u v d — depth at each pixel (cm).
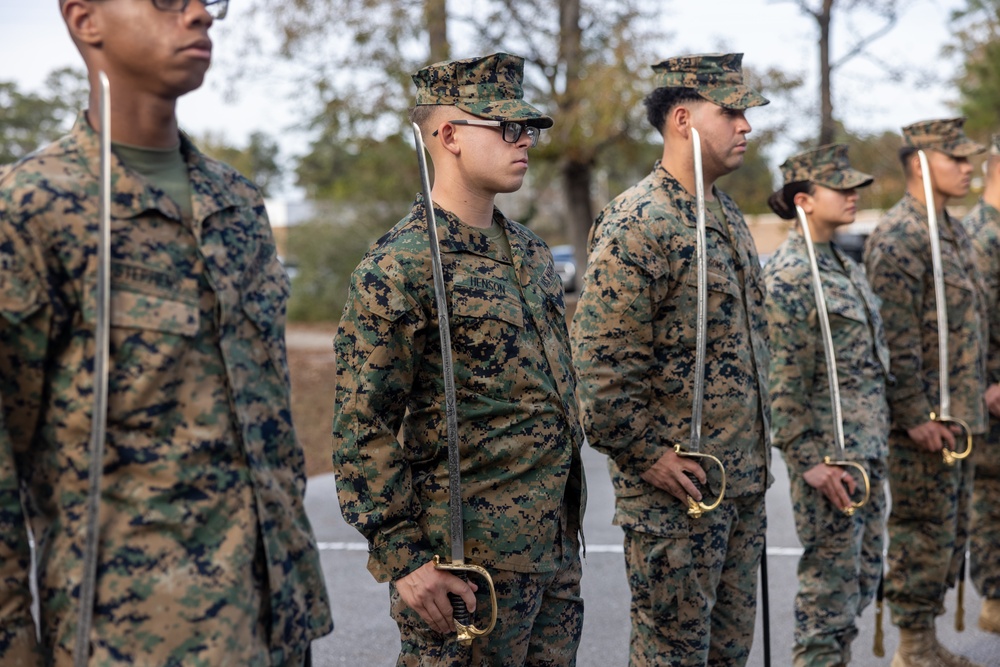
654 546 321
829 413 393
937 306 425
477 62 265
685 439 318
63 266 187
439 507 257
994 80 1717
